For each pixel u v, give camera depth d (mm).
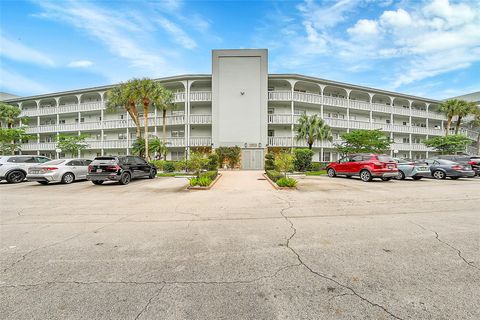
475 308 2240
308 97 28078
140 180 14938
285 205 7281
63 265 3219
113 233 4641
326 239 4230
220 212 6414
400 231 4668
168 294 2512
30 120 35281
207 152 27250
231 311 2232
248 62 26797
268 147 27609
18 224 5324
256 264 3238
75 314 2186
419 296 2449
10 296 2471
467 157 16672
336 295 2484
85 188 11344
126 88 21172
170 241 4184
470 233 4523
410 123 33156
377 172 13141
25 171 14312
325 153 30281
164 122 25359
